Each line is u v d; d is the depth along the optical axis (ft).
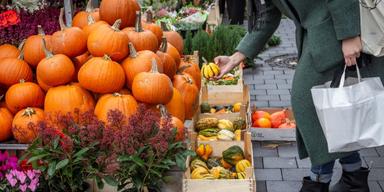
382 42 9.84
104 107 10.54
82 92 10.82
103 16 12.77
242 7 26.68
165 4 28.19
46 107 10.73
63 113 10.57
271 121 17.19
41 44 11.32
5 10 14.98
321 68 10.37
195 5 30.76
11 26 13.43
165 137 9.39
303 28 10.71
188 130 11.96
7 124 10.76
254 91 22.67
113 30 11.14
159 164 9.25
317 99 10.14
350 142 10.02
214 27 26.68
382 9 9.64
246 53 12.42
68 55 11.12
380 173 14.87
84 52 11.40
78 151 9.17
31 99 10.85
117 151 9.04
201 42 22.18
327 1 9.91
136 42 11.90
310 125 10.78
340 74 10.33
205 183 11.59
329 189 13.21
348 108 9.93
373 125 10.00
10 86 11.26
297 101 10.78
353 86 10.05
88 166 9.22
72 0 16.14
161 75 10.80
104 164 9.14
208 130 15.05
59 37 11.05
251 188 11.61
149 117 9.48
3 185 9.44
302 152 11.48
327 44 10.22
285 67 26.37
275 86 23.34
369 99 9.96
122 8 12.66
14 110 10.91
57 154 9.18
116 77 10.75
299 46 10.91
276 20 12.19
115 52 11.00
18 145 10.56
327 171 11.90
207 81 18.39
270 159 15.79
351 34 9.80
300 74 10.74
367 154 16.11
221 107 17.54
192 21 26.13
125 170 9.18
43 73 10.69
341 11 9.77
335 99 10.00
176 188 10.09
